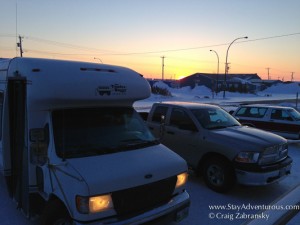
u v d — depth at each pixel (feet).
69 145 12.53
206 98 168.14
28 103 12.81
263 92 320.50
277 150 19.35
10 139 15.52
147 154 13.34
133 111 15.94
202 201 18.22
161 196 12.44
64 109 13.50
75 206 10.77
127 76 15.19
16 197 15.30
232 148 18.88
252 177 18.24
